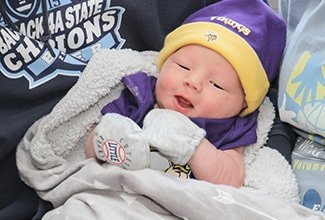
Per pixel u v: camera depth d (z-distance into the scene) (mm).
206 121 912
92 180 854
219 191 824
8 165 991
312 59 932
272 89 1048
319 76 916
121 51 1001
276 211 818
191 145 864
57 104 963
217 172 888
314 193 917
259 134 985
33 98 975
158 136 853
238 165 921
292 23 1031
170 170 894
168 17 1066
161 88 922
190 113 912
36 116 979
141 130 859
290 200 912
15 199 987
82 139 986
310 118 912
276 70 995
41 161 936
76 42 1012
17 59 962
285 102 953
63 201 897
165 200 809
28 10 979
